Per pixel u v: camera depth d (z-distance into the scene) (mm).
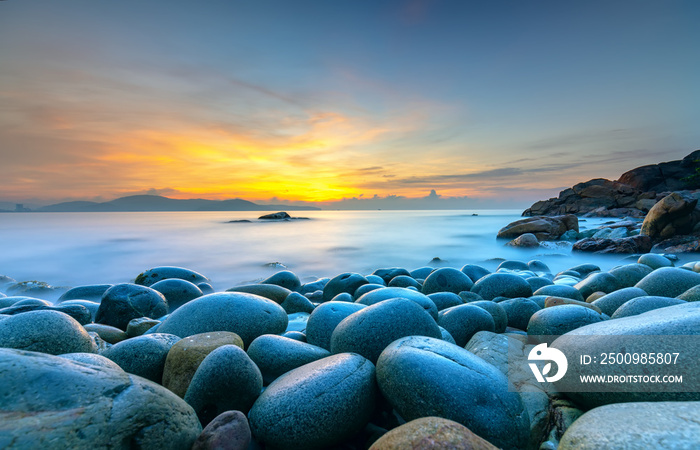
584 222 33906
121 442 1741
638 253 14844
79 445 1600
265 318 4219
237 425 2092
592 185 47562
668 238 16531
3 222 47469
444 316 4227
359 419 2447
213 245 21406
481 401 2234
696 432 1612
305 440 2287
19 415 1570
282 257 16906
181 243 22312
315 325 3947
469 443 1696
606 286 6223
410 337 2805
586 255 15461
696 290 4215
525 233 21703
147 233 29141
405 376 2375
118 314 5332
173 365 2949
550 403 2711
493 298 6059
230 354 2529
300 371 2744
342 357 2771
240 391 2510
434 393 2266
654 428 1688
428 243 22250
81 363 1939
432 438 1714
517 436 2197
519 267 10633
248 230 32625
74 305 4984
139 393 1904
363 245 21422
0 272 13469
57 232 29750
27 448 1489
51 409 1637
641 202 40938
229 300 4270
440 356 2506
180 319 4117
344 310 4047
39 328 2949
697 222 16375
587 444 1739
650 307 3822
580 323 3611
